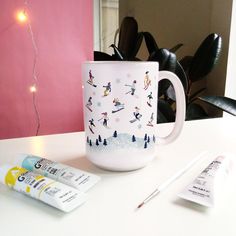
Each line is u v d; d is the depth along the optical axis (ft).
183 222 0.76
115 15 6.40
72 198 0.85
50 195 0.83
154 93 1.04
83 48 2.39
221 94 3.69
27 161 1.08
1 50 2.10
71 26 2.28
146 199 0.88
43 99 2.36
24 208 0.83
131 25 4.07
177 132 1.22
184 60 3.70
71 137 1.61
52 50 2.27
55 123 2.47
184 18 4.39
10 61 2.15
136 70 0.96
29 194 0.88
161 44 5.13
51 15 2.18
